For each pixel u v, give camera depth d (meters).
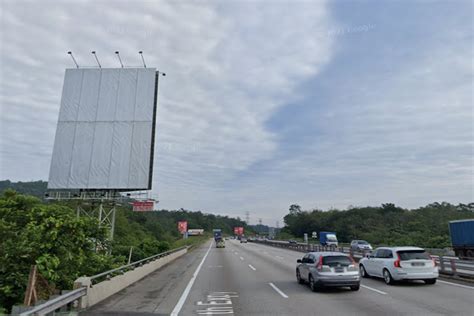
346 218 105.19
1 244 11.08
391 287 13.94
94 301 10.67
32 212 12.57
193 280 16.77
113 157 31.64
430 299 11.19
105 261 13.55
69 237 12.47
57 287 11.46
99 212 31.86
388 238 72.38
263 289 13.87
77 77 33.28
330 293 12.72
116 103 32.75
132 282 15.52
